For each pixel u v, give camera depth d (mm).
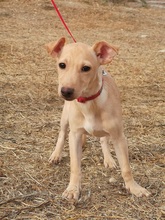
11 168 1552
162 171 1564
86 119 1368
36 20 4188
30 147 1711
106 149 1618
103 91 1347
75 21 4293
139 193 1407
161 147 1748
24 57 2928
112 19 4480
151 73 2746
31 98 2223
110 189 1448
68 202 1367
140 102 2250
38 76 2570
